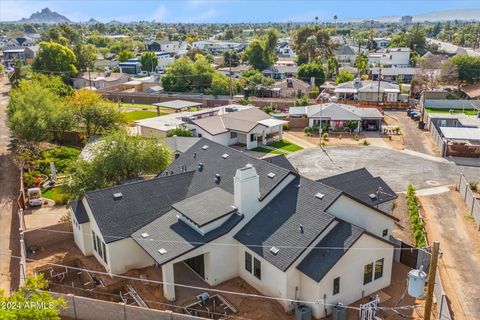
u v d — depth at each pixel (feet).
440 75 376.27
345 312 89.25
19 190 166.91
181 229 104.53
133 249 107.76
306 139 244.42
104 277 106.22
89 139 209.97
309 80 431.43
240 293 97.30
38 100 216.33
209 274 102.58
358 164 199.11
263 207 107.86
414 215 133.80
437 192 163.63
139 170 146.10
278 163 138.41
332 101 312.71
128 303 97.45
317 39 507.30
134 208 111.96
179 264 112.37
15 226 137.28
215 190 114.42
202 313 92.43
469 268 111.86
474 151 206.49
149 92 405.59
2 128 256.93
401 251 112.78
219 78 391.45
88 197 110.63
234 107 280.72
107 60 613.11
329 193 102.22
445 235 129.49
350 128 255.70
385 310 93.15
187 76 407.23
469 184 167.63
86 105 227.61
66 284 106.63
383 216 111.75
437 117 256.73
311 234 94.58
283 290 92.27
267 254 95.14
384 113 307.17
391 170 189.88
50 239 124.06
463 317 93.45
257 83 395.14
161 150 151.64
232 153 128.26
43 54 433.89
